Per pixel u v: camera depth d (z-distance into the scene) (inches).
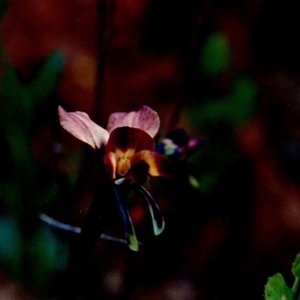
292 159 23.1
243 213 19.6
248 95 17.7
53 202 16.2
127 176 13.0
